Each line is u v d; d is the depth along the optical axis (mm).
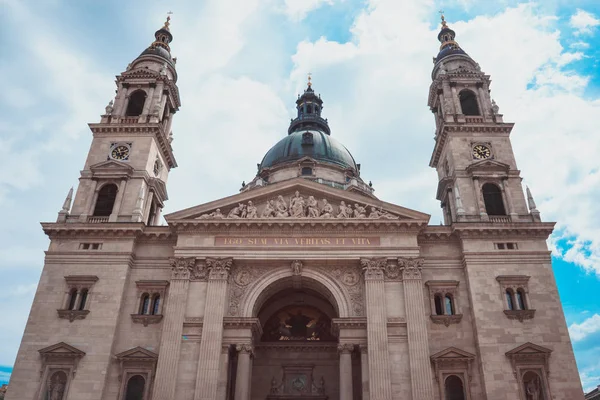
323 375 51156
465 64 64125
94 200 53250
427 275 48125
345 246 47688
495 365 42969
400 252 47250
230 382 45969
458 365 43469
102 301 46688
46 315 46156
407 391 41688
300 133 90500
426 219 48156
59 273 48156
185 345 44000
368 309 44781
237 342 44406
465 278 47781
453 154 55562
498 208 53219
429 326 45594
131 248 49219
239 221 48219
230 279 47500
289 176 81375
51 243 49812
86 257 48781
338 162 85312
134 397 43438
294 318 55094
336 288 47000
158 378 42250
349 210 49469
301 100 102438
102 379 43094
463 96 62500
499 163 53969
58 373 43812
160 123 57844
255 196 50531
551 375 42594
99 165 54500
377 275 46281
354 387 48000
